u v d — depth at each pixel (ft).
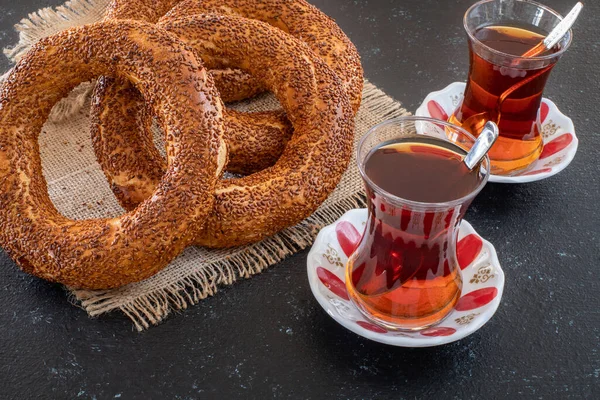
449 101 2.36
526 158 2.20
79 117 2.42
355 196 2.23
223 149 2.04
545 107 2.32
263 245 2.11
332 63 2.32
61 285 2.02
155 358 1.90
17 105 2.08
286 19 2.38
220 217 2.03
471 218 2.15
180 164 2.00
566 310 1.99
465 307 1.91
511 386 1.87
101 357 1.90
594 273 2.06
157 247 1.96
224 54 2.24
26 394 1.85
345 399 1.85
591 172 2.27
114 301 1.98
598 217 2.17
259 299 2.00
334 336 1.94
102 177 2.26
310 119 2.15
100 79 2.19
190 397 1.85
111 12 2.43
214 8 2.37
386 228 1.82
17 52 2.54
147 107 2.12
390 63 2.58
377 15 2.74
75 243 1.95
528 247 2.10
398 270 1.85
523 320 1.97
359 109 2.43
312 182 2.10
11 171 2.02
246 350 1.92
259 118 2.28
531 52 2.12
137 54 2.07
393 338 1.82
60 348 1.92
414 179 1.81
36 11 2.70
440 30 2.70
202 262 2.07
